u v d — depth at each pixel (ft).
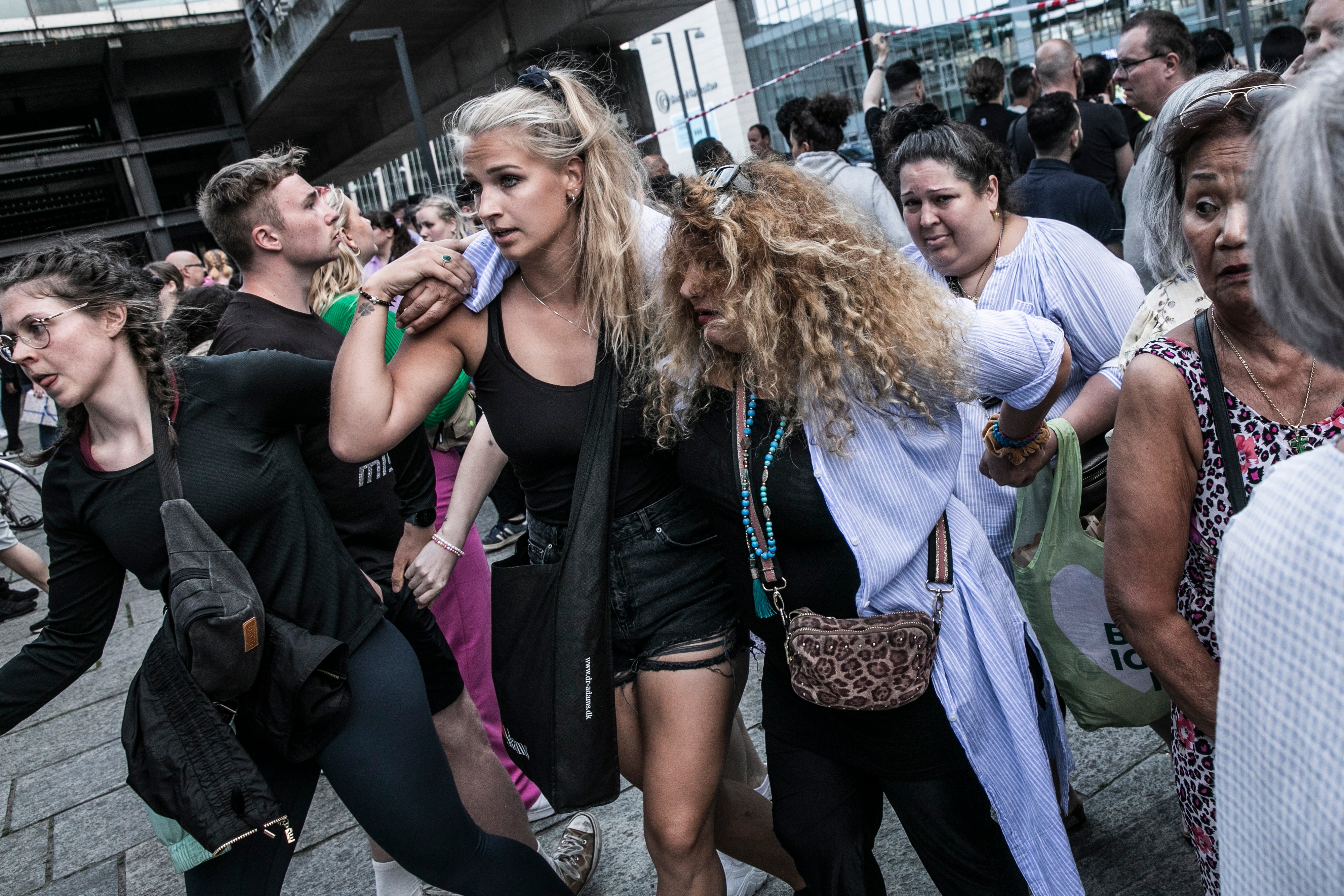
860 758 5.73
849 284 5.23
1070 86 17.90
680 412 5.83
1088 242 7.70
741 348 5.50
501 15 59.52
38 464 6.97
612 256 5.97
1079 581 6.37
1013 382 5.70
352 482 7.78
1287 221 2.29
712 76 140.87
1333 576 2.25
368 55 69.05
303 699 5.77
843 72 120.57
